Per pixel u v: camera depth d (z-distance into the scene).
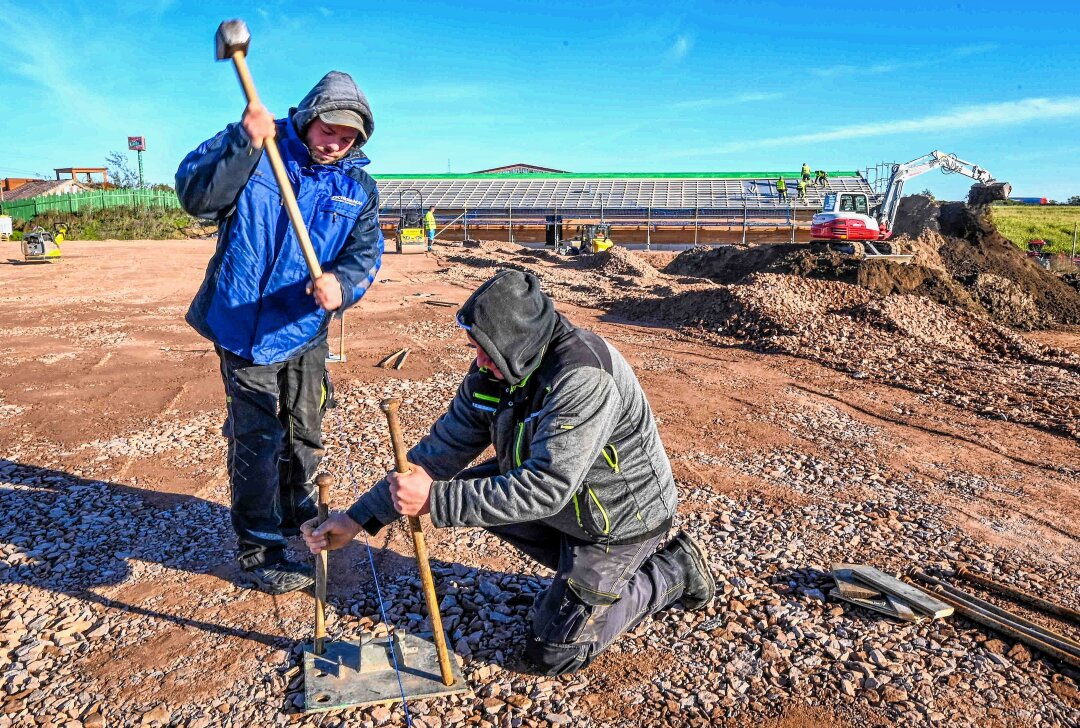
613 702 2.80
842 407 7.18
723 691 2.87
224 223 3.06
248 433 3.28
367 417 6.30
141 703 2.75
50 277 17.08
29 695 2.79
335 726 2.64
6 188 67.06
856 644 3.17
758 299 11.70
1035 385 8.09
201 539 4.05
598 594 2.85
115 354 8.65
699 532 4.24
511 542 3.26
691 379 8.23
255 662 3.00
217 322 3.12
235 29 2.29
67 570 3.70
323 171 3.11
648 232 44.69
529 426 2.67
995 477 5.31
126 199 49.66
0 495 4.54
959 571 3.76
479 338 2.51
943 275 19.19
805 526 4.37
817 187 50.09
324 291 2.70
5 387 7.11
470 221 48.84
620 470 2.79
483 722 2.68
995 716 2.74
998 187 24.20
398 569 3.73
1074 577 3.83
